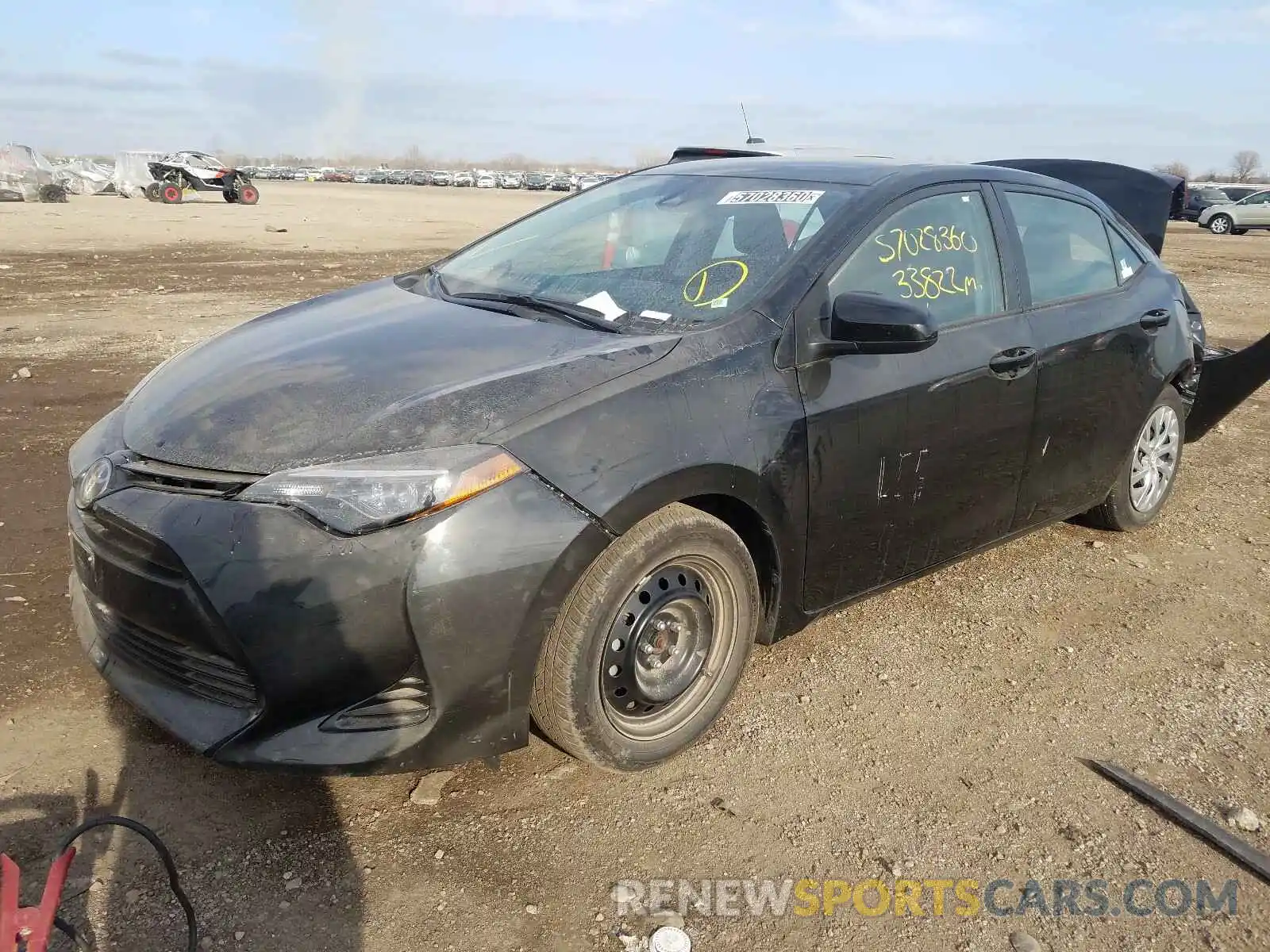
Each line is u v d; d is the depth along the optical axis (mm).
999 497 3611
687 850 2465
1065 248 3965
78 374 7082
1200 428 5121
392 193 57312
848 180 3393
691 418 2574
